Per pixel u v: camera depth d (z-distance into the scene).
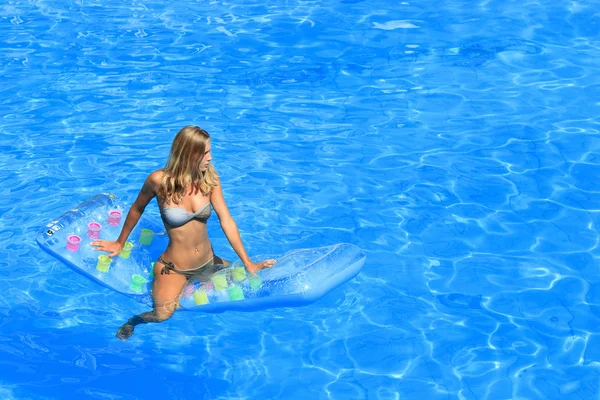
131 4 10.46
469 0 10.64
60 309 5.52
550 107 8.21
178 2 10.56
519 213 6.61
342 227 6.39
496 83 8.66
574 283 5.86
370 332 5.42
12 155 7.20
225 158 7.25
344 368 5.13
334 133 7.71
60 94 8.24
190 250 5.23
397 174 7.09
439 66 9.02
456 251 6.18
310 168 7.15
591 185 6.96
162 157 7.23
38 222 6.33
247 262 5.29
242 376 5.06
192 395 4.91
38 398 4.84
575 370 5.11
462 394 4.92
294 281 5.05
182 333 5.40
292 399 4.89
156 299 5.27
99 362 5.13
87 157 7.21
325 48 9.39
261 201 6.66
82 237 5.65
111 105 8.08
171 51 9.21
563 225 6.47
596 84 8.64
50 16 10.02
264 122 7.86
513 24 10.01
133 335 5.34
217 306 5.19
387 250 6.17
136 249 5.68
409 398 4.89
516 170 7.18
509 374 5.07
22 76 8.56
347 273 5.24
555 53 9.30
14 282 5.73
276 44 9.45
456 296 5.73
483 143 7.59
